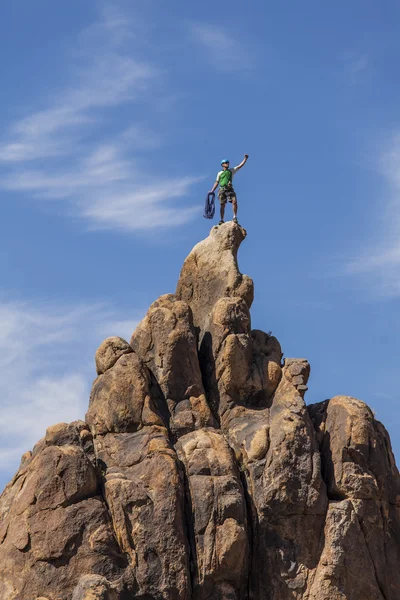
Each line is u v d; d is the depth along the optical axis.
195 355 69.19
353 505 64.69
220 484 63.78
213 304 73.62
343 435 66.12
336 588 63.19
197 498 63.50
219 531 62.94
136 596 61.31
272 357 70.62
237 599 63.31
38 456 64.75
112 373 67.75
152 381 68.75
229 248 74.81
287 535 64.12
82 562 61.41
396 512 66.56
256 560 64.06
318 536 64.19
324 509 64.38
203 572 62.44
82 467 63.19
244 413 68.44
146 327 70.19
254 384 69.31
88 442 65.62
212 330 70.62
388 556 65.06
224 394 69.19
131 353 68.44
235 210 76.69
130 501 62.72
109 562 61.53
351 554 63.75
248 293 73.19
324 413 68.06
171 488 63.16
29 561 61.78
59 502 62.47
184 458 65.19
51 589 61.00
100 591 58.09
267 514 64.31
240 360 69.31
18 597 61.19
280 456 64.94
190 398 68.31
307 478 64.75
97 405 67.38
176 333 69.06
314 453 65.38
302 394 68.44
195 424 67.56
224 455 65.06
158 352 69.12
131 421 66.56
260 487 64.75
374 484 65.25
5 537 63.19
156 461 64.12
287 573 63.59
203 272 74.75
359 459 65.88
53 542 61.62
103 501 63.19
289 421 66.12
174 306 70.25
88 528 62.00
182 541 62.34
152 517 62.50
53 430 65.75
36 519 62.34
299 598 63.38
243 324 70.44
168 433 66.69
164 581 61.62
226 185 77.25
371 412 67.94
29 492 63.19
